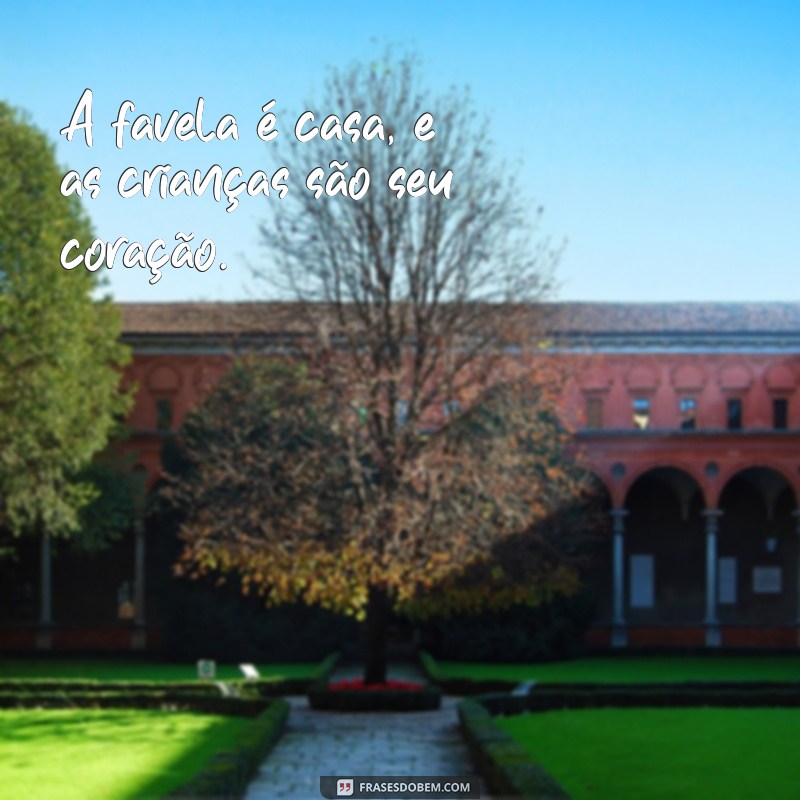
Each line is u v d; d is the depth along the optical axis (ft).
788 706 108.99
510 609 159.53
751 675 146.30
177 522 159.02
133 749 81.51
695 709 106.93
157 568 185.37
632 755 78.74
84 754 79.05
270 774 74.33
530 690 114.21
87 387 143.02
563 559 137.69
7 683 115.65
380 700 109.60
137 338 181.47
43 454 131.85
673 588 196.44
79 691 115.34
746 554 196.85
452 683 124.06
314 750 84.79
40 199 135.03
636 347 184.34
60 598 191.31
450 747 86.22
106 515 160.45
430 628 163.94
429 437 115.75
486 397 115.44
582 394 184.24
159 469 178.29
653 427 183.83
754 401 183.93
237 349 130.52
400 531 111.45
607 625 184.65
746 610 196.24
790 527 196.85
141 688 115.75
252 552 114.01
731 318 191.31
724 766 74.08
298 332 118.83
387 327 116.06
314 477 114.73
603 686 115.24
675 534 197.16
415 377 116.47
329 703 110.11
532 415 118.42
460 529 112.98
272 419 121.08
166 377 182.19
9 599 190.29
